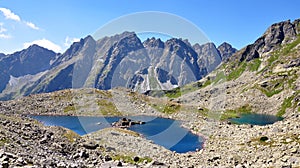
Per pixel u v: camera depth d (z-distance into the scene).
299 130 43.31
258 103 175.12
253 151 38.22
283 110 155.75
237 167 29.92
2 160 13.03
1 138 22.27
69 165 16.08
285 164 28.89
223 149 42.72
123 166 20.08
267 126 55.03
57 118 104.62
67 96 137.62
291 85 178.50
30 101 129.25
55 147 28.28
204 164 33.97
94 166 18.06
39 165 14.23
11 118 37.41
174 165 29.27
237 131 57.09
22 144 23.34
